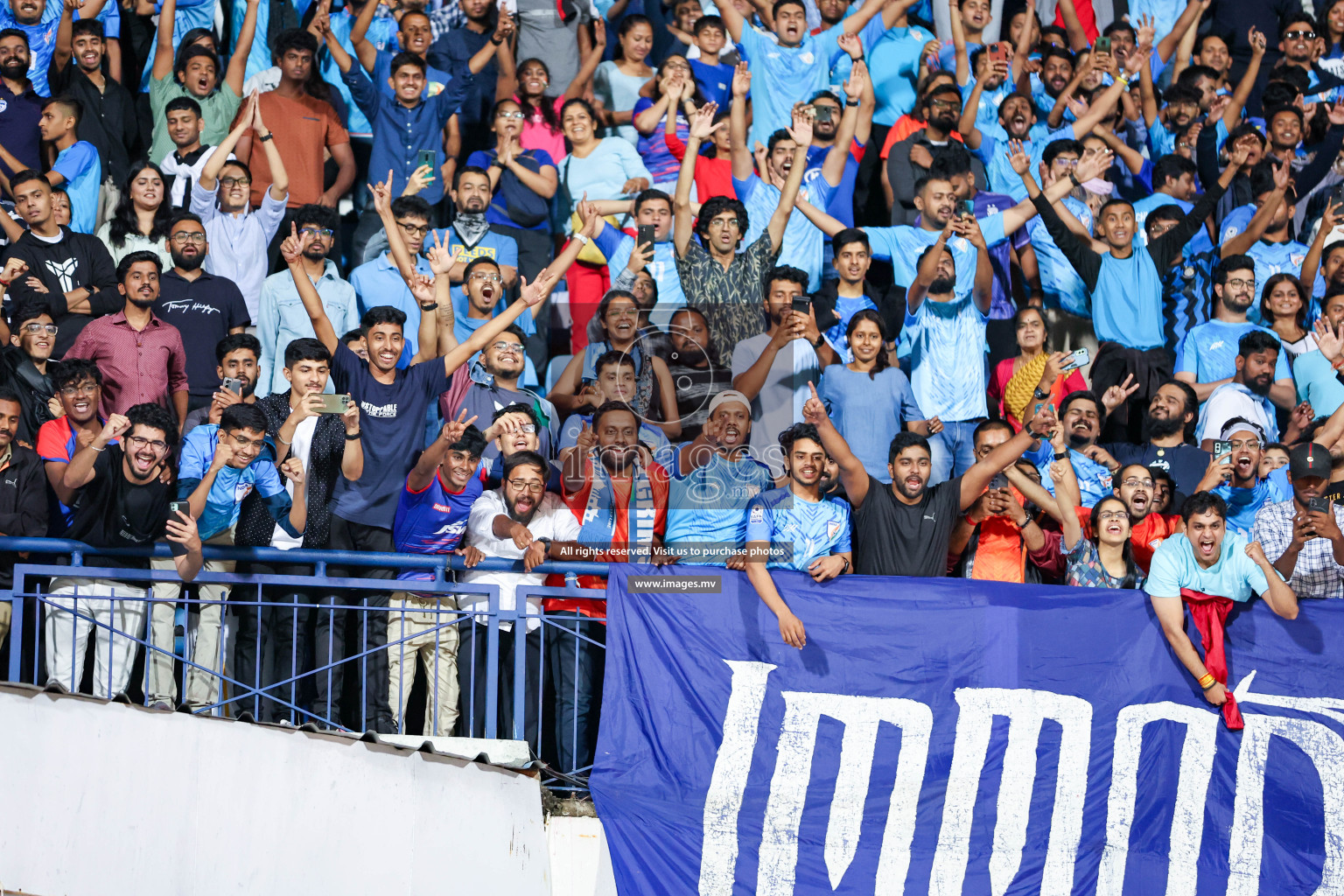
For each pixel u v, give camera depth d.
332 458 19.78
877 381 23.16
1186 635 18.98
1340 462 23.45
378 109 27.08
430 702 19.36
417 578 19.08
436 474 19.70
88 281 23.30
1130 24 31.53
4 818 14.48
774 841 18.25
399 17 27.84
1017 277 27.30
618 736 18.38
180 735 15.84
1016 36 30.84
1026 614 18.92
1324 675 19.20
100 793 15.12
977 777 18.59
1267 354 24.98
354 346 21.22
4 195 24.91
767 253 24.08
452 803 17.34
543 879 18.08
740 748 18.44
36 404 20.28
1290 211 28.75
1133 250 26.41
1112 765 18.77
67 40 25.77
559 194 27.34
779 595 18.77
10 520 18.36
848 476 19.80
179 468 19.17
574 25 28.70
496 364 22.11
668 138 27.77
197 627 18.64
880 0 29.56
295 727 16.55
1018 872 18.42
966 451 24.70
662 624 18.67
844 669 18.69
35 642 18.11
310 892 16.28
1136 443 25.38
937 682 18.75
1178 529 20.86
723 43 29.28
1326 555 20.06
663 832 18.11
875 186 29.09
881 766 18.52
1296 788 18.92
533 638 19.42
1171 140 30.06
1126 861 18.59
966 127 28.59
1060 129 29.88
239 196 24.77
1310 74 31.81
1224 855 18.72
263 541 19.11
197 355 22.66
